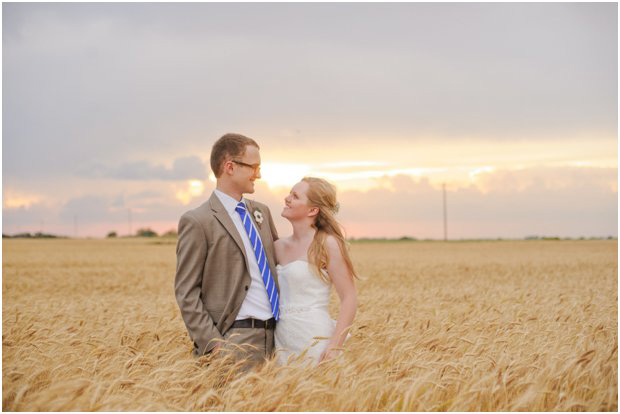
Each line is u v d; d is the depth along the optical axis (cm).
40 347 532
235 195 492
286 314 492
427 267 2825
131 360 455
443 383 455
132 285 2008
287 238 526
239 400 395
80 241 8862
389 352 514
